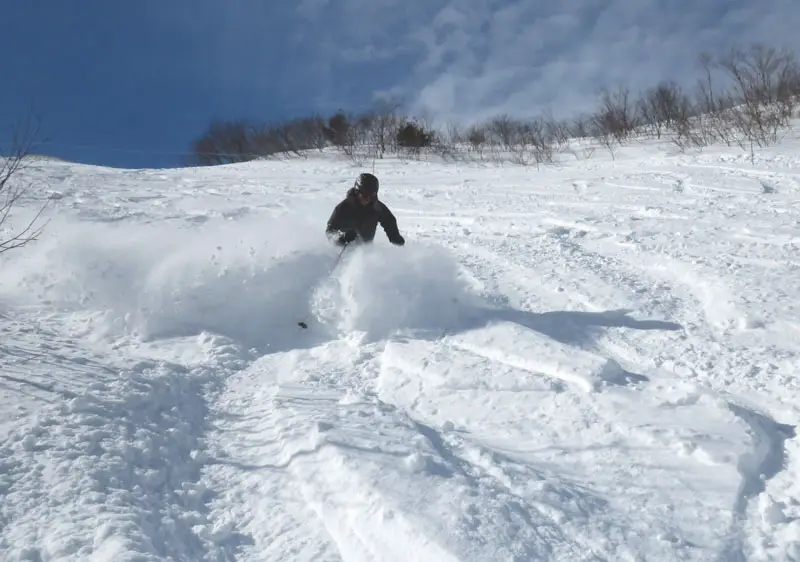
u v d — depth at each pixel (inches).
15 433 129.6
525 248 301.4
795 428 129.6
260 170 709.3
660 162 543.2
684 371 158.7
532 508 106.7
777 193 367.2
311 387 170.2
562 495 109.7
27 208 390.9
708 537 98.7
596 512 105.9
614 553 95.8
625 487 112.7
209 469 131.7
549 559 94.9
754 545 97.0
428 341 190.1
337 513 111.0
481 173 623.8
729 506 105.2
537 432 134.1
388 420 142.5
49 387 151.5
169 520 110.5
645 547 96.7
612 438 127.5
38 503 109.8
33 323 204.7
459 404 151.1
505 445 131.0
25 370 160.4
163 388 162.4
